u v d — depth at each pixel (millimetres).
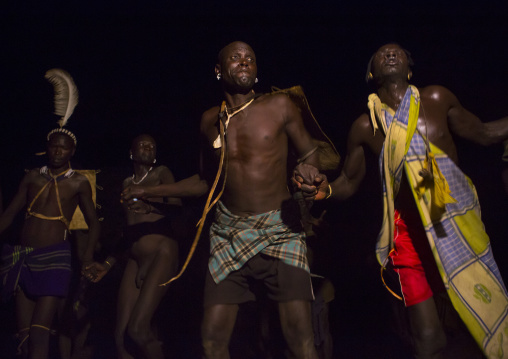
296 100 3533
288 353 3236
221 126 3396
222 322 3246
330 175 4172
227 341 3277
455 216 3297
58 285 4590
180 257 5977
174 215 4977
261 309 4320
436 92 3441
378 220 4434
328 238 4754
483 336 3137
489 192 6145
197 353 5504
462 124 3477
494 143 3529
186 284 5949
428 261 3334
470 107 6832
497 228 6082
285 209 3314
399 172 3285
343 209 5012
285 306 3174
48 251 4676
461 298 3156
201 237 5883
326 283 4465
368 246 4836
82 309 5316
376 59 3613
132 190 3660
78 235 5656
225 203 3402
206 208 3295
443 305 3516
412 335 3295
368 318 5676
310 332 3162
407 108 3334
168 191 3688
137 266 4957
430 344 3229
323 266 4668
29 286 4590
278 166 3354
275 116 3367
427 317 3246
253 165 3312
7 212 4883
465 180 3377
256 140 3324
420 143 3338
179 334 5875
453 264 3203
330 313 5711
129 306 4820
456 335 3691
